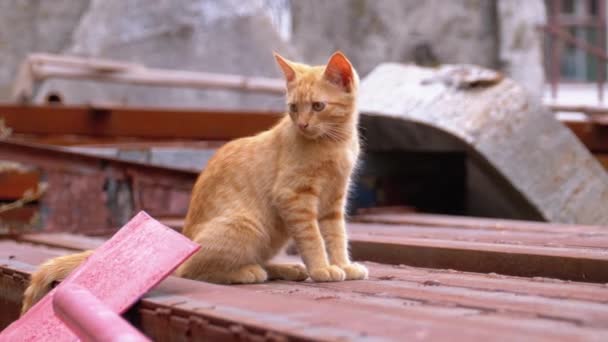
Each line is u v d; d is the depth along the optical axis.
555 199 8.41
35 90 15.48
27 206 10.73
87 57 17.33
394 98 9.05
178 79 14.91
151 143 11.12
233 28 17.97
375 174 10.34
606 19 20.97
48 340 3.67
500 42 18.28
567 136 8.58
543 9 18.61
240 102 16.58
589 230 6.51
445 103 8.75
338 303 3.53
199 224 4.61
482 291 3.95
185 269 4.46
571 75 21.14
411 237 6.17
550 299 3.62
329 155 4.53
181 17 17.77
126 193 8.64
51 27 19.97
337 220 4.72
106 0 17.91
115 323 2.86
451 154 10.36
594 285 4.21
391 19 18.88
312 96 4.50
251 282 4.46
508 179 8.39
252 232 4.50
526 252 4.87
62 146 10.85
